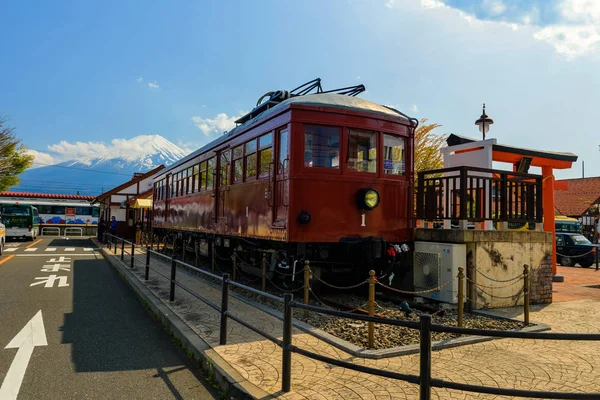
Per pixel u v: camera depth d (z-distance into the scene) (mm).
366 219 7309
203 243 12156
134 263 13406
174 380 4262
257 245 8859
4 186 25359
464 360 4633
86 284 10141
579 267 17562
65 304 7793
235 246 10352
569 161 10414
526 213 8016
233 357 4555
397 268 8258
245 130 8758
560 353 4891
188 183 13195
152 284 9398
